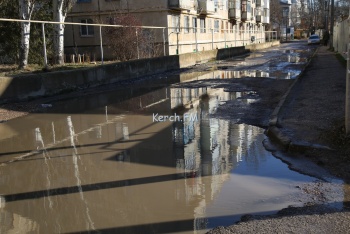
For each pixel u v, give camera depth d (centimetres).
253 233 398
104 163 655
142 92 1502
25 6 1912
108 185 558
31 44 2344
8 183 576
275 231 400
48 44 2444
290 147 685
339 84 1345
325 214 438
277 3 9450
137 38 2238
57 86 1442
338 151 637
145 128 897
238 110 1067
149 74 2153
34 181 582
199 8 3772
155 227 432
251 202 486
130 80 1917
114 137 823
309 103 1030
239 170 608
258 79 1759
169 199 504
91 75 1652
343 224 411
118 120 995
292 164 622
